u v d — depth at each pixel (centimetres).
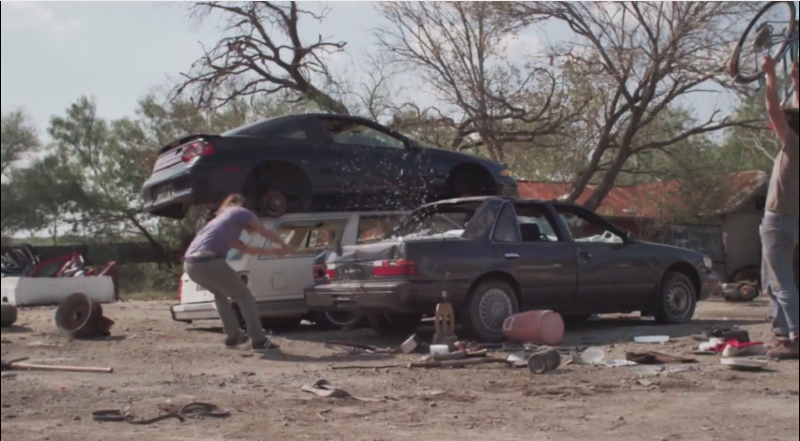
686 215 2680
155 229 3525
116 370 773
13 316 1153
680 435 529
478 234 944
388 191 1202
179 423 557
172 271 3147
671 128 2516
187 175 1075
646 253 1080
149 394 656
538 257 969
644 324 1141
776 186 611
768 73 554
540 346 879
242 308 879
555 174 2553
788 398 629
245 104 2620
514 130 2491
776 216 616
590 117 2358
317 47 2567
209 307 1075
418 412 589
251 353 874
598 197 2438
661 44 2230
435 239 913
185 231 3136
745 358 754
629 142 2377
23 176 3466
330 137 1179
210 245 865
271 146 1125
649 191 2831
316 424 554
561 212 1045
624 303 1063
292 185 1142
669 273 1113
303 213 1099
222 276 866
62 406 614
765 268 640
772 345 750
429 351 863
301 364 805
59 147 3531
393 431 535
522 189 2822
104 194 3488
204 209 1172
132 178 3444
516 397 642
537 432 535
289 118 1162
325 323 1121
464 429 542
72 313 1055
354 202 1184
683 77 2255
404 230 1030
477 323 920
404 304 890
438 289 898
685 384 680
